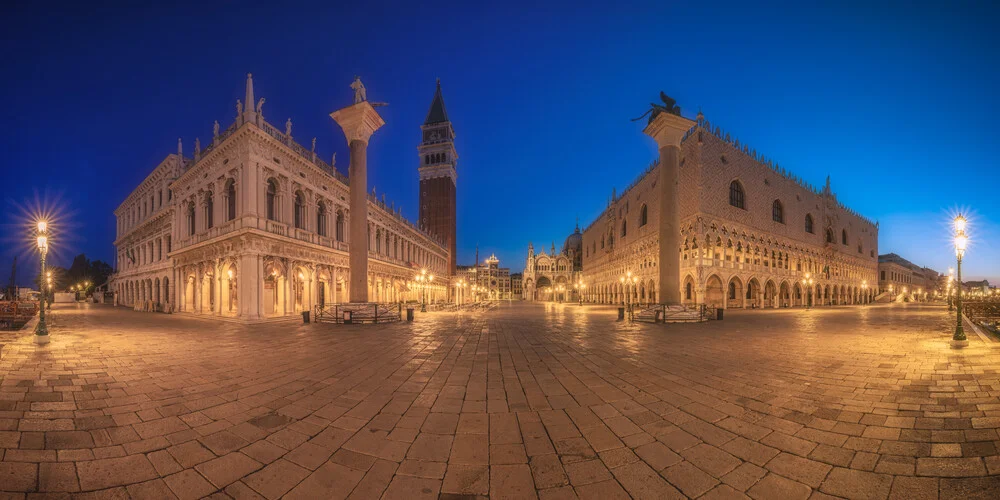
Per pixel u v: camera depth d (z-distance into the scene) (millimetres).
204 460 4926
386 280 50312
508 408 7074
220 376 9594
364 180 27109
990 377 9188
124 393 7957
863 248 81188
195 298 34469
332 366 10961
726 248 49438
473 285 103500
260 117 28969
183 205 36719
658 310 26797
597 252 94438
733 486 4285
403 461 4922
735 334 19125
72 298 67250
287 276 31016
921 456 4965
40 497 4070
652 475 4535
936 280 148125
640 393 8062
